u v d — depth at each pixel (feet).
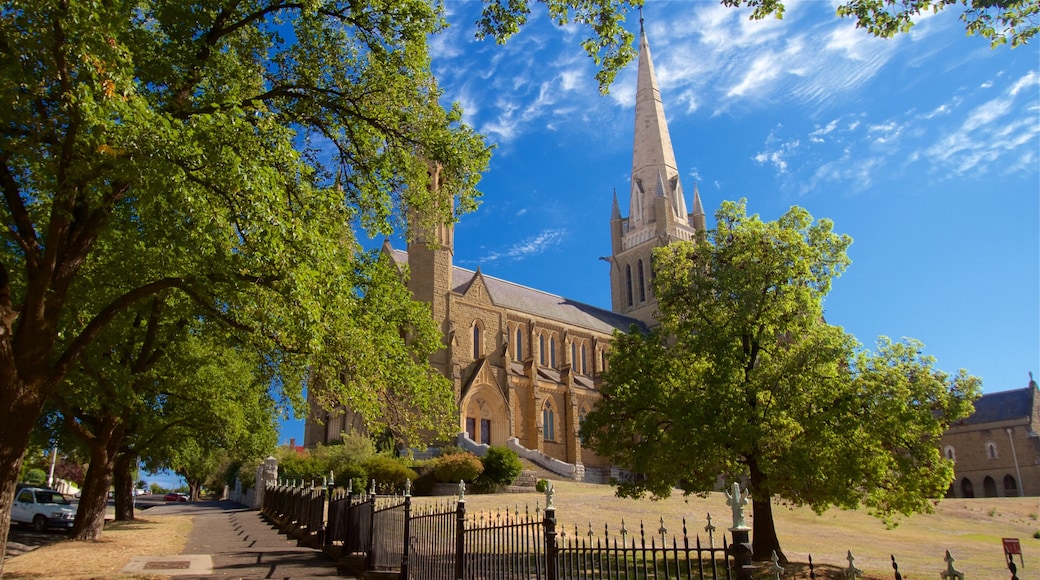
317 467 164.66
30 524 111.86
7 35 38.50
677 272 88.53
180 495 283.79
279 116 59.77
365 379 55.01
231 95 52.19
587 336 285.23
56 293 46.50
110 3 40.09
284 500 108.68
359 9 57.31
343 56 63.05
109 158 38.99
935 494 75.66
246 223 42.24
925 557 84.89
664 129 357.61
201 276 48.01
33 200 58.80
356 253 64.90
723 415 70.18
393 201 69.05
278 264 41.93
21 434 43.37
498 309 245.65
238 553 73.05
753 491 75.82
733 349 76.02
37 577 53.93
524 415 234.58
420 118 65.10
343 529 67.21
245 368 99.19
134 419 92.89
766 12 46.68
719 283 80.79
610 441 81.66
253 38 61.16
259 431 119.55
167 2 50.67
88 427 96.07
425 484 154.30
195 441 126.82
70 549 71.72
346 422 209.97
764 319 79.66
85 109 35.45
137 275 61.26
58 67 38.83
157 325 86.33
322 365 53.42
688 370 81.10
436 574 44.27
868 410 71.87
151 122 38.78
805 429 71.31
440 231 230.07
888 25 45.27
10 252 62.54
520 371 245.04
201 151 39.78
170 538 88.38
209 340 83.35
